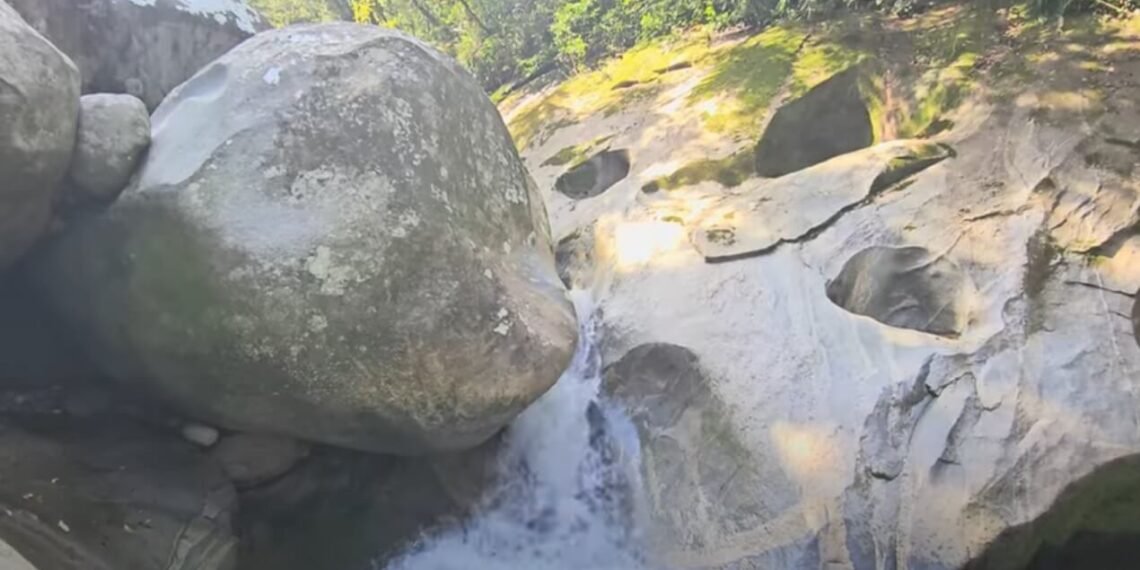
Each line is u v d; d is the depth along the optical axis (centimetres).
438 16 876
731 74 573
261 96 304
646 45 683
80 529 287
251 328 288
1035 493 306
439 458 382
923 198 418
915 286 392
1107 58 449
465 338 310
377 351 296
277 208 290
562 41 727
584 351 420
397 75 319
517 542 385
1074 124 420
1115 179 392
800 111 521
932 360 346
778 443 343
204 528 315
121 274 300
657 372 394
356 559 362
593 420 402
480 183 338
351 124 303
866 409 338
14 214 287
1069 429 317
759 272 410
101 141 296
